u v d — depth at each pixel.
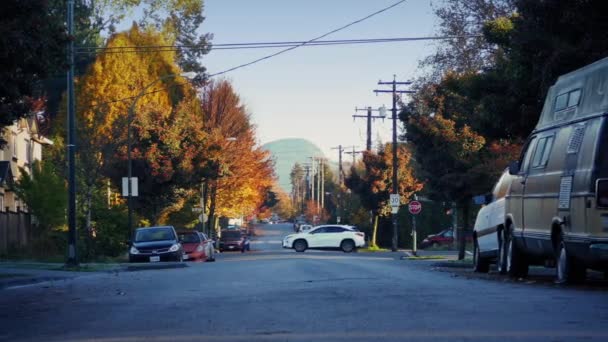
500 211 19.45
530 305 11.25
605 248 13.34
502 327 9.06
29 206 39.50
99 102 48.09
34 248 37.34
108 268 27.28
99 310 12.44
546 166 16.06
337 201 95.75
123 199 49.00
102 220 40.25
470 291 13.80
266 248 76.56
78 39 57.44
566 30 21.52
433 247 65.00
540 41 21.56
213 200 61.25
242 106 63.81
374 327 9.39
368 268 24.16
